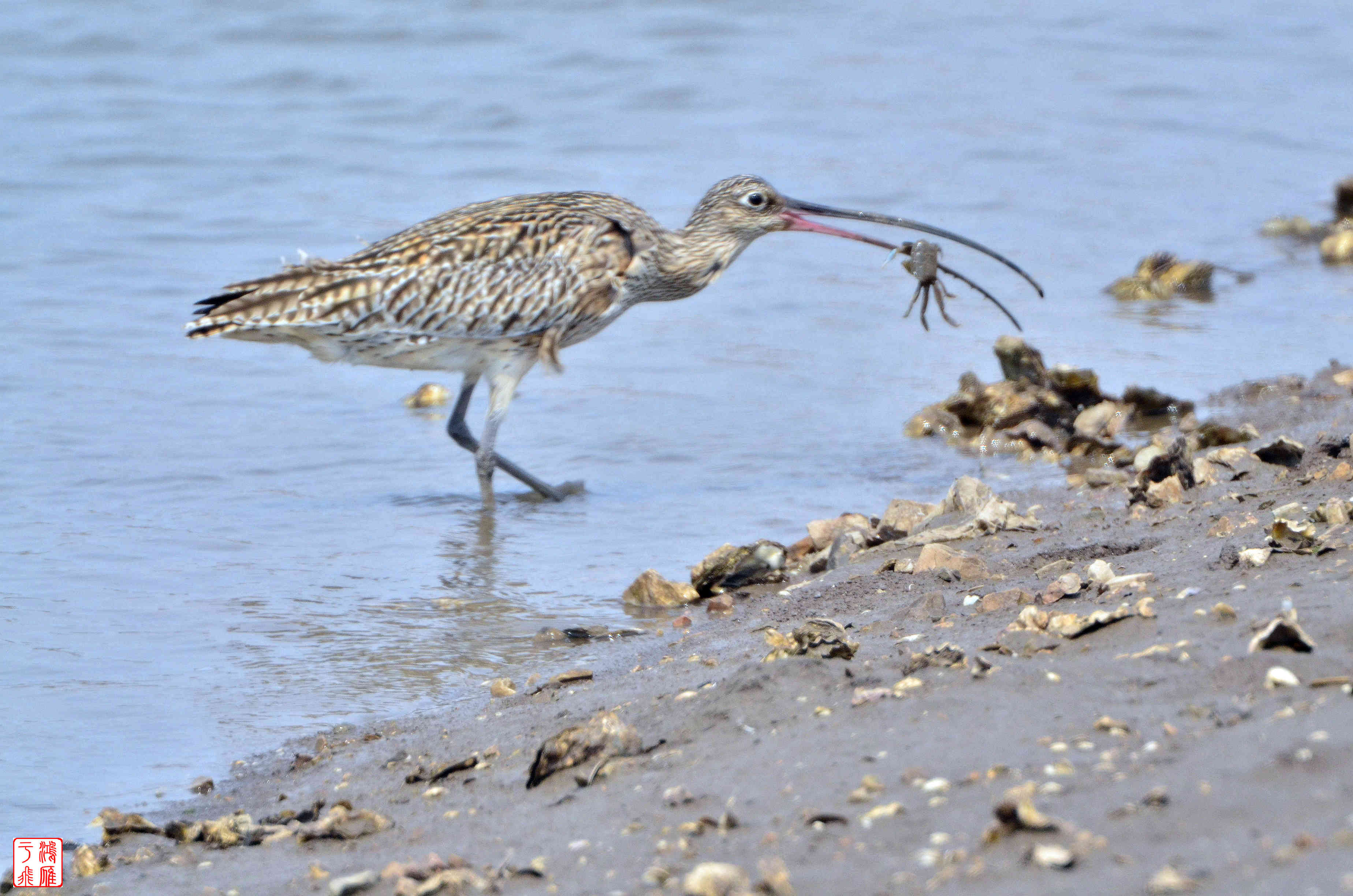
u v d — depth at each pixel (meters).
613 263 14.09
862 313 19.08
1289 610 7.06
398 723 8.88
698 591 11.08
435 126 26.19
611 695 8.48
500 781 7.29
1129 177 24.22
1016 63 30.50
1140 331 18.14
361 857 6.66
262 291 13.11
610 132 26.09
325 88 28.14
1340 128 26.73
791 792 6.08
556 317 13.87
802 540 11.98
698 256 14.66
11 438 14.59
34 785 8.18
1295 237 22.02
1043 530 10.97
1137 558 9.34
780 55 30.80
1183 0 35.50
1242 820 5.02
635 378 16.98
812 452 14.72
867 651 8.07
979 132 26.17
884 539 11.47
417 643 10.29
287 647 10.21
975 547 10.77
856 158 24.77
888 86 28.83
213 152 24.47
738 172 23.88
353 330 13.38
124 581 11.43
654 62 30.08
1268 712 5.95
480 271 13.54
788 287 20.08
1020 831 5.22
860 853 5.38
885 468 14.22
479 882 5.84
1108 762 5.77
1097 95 28.44
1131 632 7.43
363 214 21.78
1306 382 15.70
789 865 5.41
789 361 17.47
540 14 33.03
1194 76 29.59
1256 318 18.59
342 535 12.61
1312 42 32.09
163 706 9.27
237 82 28.28
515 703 8.91
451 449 15.09
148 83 27.92
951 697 6.75
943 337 18.19
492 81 28.73
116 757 8.55
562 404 16.25
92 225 21.00
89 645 10.20
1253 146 25.84
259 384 16.73
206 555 12.04
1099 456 14.38
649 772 6.76
